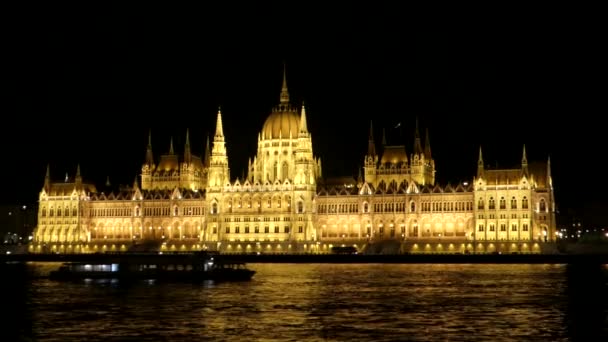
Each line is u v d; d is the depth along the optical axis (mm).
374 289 163500
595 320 117062
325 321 117562
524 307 131875
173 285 175750
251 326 113000
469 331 108188
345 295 152000
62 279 191375
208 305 136250
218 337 104562
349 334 106375
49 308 133125
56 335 106500
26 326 113688
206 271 189750
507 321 116625
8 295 153875
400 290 161250
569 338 102688
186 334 106875
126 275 191250
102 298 147875
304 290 162375
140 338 104125
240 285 175250
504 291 157375
